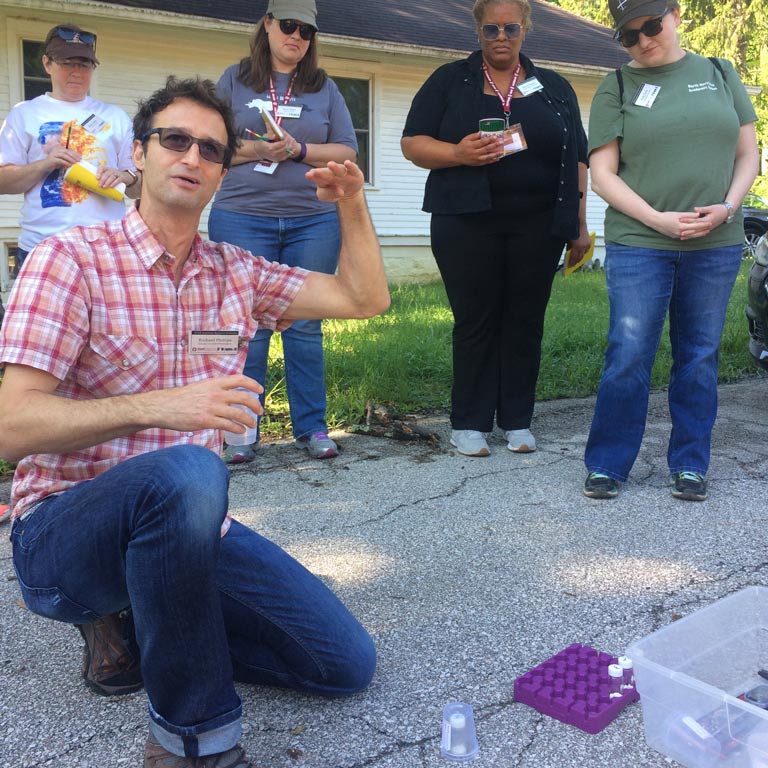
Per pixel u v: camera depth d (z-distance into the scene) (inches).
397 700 85.0
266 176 158.2
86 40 151.8
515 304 164.1
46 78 406.0
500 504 140.0
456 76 159.0
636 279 138.4
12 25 390.0
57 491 75.4
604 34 695.1
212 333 77.7
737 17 1036.5
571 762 75.1
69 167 146.9
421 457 167.6
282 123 158.4
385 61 494.9
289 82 160.2
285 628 81.7
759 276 184.5
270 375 218.8
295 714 83.0
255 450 172.7
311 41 159.8
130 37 414.9
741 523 130.7
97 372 75.5
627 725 80.7
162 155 75.0
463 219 158.2
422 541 124.6
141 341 75.8
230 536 83.2
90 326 74.2
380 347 254.1
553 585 109.7
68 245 73.8
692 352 142.5
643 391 141.4
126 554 67.2
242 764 71.1
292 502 141.9
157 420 67.3
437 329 292.8
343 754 76.5
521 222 158.1
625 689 84.1
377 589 109.2
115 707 84.8
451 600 105.9
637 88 139.3
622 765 74.5
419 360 241.1
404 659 92.5
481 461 164.9
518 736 79.0
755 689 77.9
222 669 69.2
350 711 83.3
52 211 149.3
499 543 123.6
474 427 169.6
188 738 69.1
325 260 165.3
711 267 138.4
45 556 71.7
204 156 75.6
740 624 87.2
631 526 129.9
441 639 96.5
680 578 111.5
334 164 81.7
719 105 135.3
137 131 77.4
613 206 139.5
